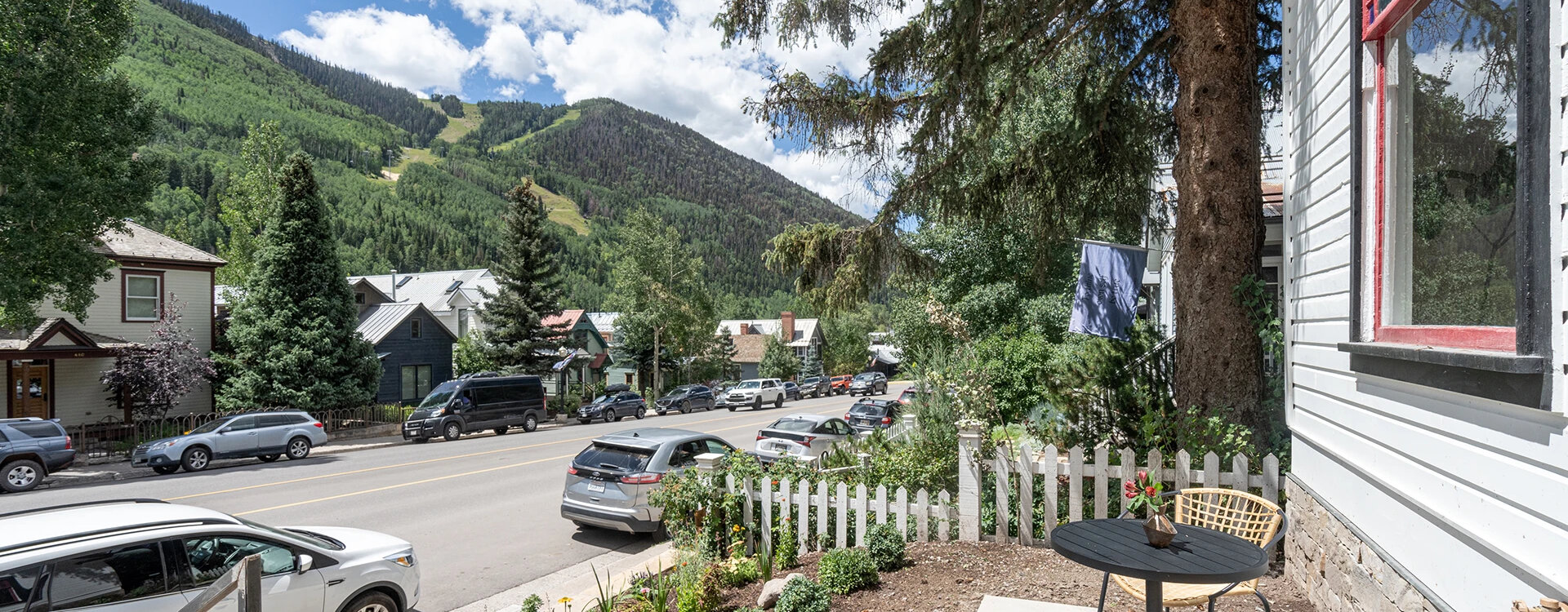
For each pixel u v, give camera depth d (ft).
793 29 34.45
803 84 35.29
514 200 128.16
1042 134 36.40
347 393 92.32
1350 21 15.51
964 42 29.84
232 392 87.61
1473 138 11.43
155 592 17.81
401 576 23.30
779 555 24.99
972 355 29.84
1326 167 18.12
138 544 17.89
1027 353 48.34
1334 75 17.65
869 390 212.84
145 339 88.99
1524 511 9.76
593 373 195.83
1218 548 13.17
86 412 84.69
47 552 16.57
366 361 95.76
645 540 37.24
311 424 72.95
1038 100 48.16
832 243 38.47
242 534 19.81
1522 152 9.34
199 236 410.93
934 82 32.71
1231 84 27.99
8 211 55.62
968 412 28.07
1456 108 11.90
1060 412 32.65
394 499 48.52
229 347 94.99
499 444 83.25
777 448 57.00
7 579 15.96
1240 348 27.35
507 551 35.40
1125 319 37.27
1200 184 28.27
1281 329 26.45
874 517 26.37
